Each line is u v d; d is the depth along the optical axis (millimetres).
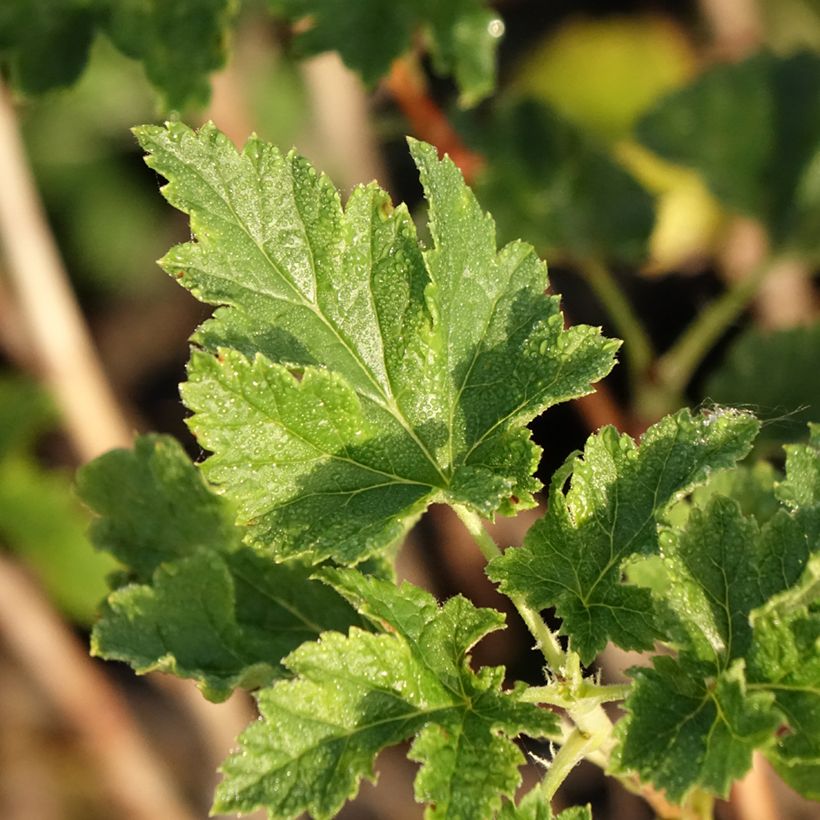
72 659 629
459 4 480
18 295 606
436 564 642
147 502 414
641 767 365
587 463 379
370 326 384
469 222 385
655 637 375
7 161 579
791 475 378
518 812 368
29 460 624
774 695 369
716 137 562
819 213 535
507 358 384
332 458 380
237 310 381
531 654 603
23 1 475
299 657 371
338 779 368
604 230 546
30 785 637
